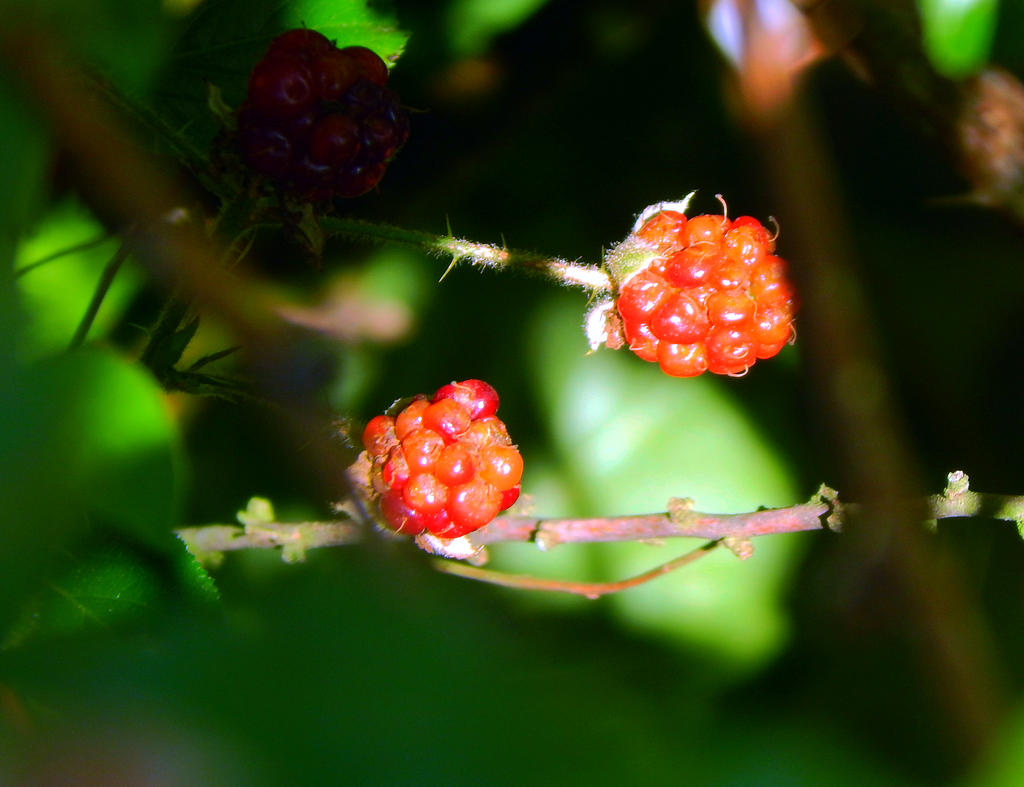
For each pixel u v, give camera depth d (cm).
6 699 11
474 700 11
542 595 30
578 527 27
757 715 13
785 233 28
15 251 13
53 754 10
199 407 30
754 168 30
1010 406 31
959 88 29
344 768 10
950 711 13
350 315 31
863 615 26
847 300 29
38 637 13
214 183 26
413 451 26
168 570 22
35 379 13
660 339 27
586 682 12
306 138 26
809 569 31
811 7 28
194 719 10
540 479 31
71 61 13
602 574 31
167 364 26
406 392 31
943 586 22
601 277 28
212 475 30
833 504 26
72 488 13
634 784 11
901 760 13
